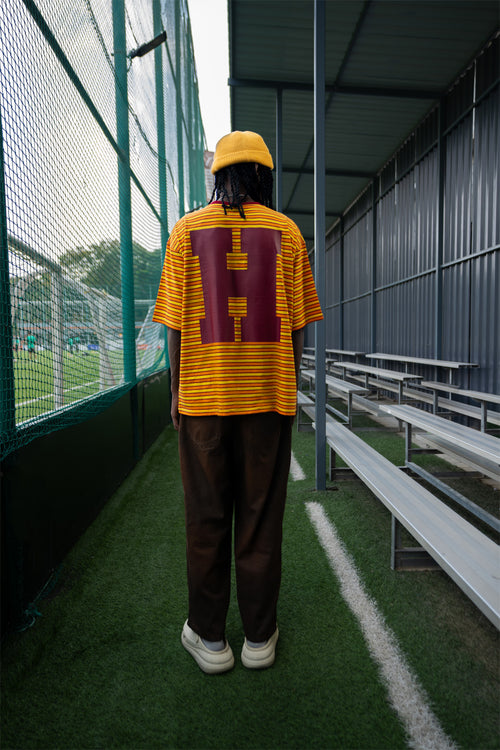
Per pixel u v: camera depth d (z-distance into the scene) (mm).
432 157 6172
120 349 3381
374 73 5398
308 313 1372
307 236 13133
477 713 1164
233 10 4402
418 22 4512
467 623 1549
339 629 1518
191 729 1127
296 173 8430
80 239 2387
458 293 5469
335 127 6730
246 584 1302
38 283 1847
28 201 1717
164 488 3062
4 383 1494
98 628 1541
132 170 3641
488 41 4789
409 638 1468
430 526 1458
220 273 1202
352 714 1165
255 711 1181
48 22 1907
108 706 1204
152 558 2053
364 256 9305
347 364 7234
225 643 1341
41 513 1769
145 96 4172
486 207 4863
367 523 2398
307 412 5445
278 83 5637
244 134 1228
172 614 1623
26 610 1576
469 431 2396
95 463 2553
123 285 3346
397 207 7500
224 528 1286
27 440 1616
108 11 2930
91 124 2564
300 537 2232
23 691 1257
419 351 6621
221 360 1203
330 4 4285
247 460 1253
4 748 1074
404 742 1081
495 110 4699
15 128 1589
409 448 2973
